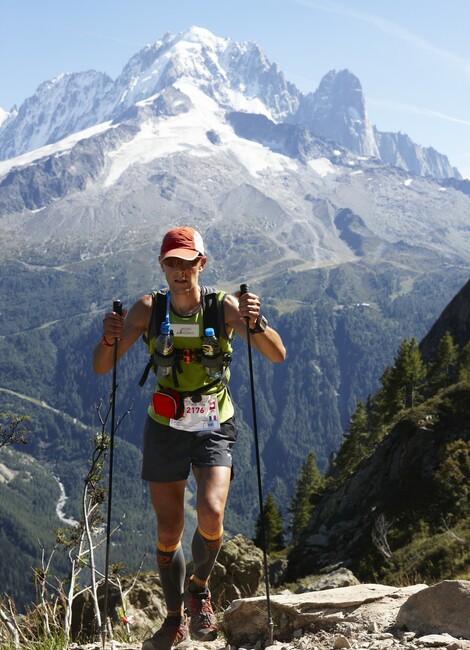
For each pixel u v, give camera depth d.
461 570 23.22
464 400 37.38
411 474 34.91
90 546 5.76
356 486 37.41
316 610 4.87
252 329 4.60
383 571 27.28
